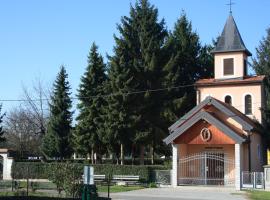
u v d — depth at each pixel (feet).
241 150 137.90
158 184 145.48
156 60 186.29
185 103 187.83
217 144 142.82
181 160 145.89
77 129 184.65
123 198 103.30
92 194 75.61
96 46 193.77
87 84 189.78
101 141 180.24
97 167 160.04
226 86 174.60
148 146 192.24
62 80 210.79
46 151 204.74
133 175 153.48
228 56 176.04
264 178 131.44
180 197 107.55
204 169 146.00
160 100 187.42
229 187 137.28
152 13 191.01
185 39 204.44
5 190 113.19
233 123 144.97
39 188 116.78
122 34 187.93
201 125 141.79
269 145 167.22
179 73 194.18
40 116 265.13
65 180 89.66
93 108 183.73
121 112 172.45
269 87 179.63
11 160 173.17
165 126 186.80
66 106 208.85
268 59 188.65
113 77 176.55
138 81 184.03
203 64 210.18
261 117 168.86
